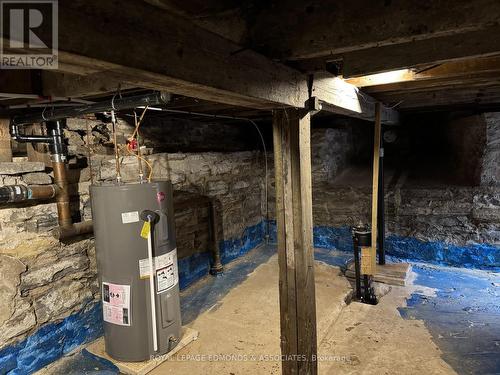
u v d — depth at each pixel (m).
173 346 2.38
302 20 1.19
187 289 3.46
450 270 3.72
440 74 1.93
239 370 2.21
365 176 4.66
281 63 1.34
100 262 2.21
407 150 5.28
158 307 2.26
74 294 2.41
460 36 1.35
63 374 2.18
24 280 2.12
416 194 3.98
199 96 1.12
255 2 1.23
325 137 4.44
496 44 1.30
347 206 4.38
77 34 0.65
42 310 2.22
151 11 0.79
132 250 2.14
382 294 3.19
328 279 3.47
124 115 2.99
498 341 2.41
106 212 2.12
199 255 3.69
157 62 0.81
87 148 2.58
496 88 2.58
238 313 2.93
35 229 2.18
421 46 1.43
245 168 4.53
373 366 2.20
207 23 1.06
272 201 4.93
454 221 3.80
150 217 2.13
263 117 4.11
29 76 1.55
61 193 2.25
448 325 2.64
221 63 1.01
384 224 3.80
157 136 3.45
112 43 0.71
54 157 2.23
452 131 4.42
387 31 1.08
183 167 3.45
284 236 1.64
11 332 2.05
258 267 3.98
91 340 2.53
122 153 2.90
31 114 2.08
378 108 2.96
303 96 1.53
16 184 2.09
